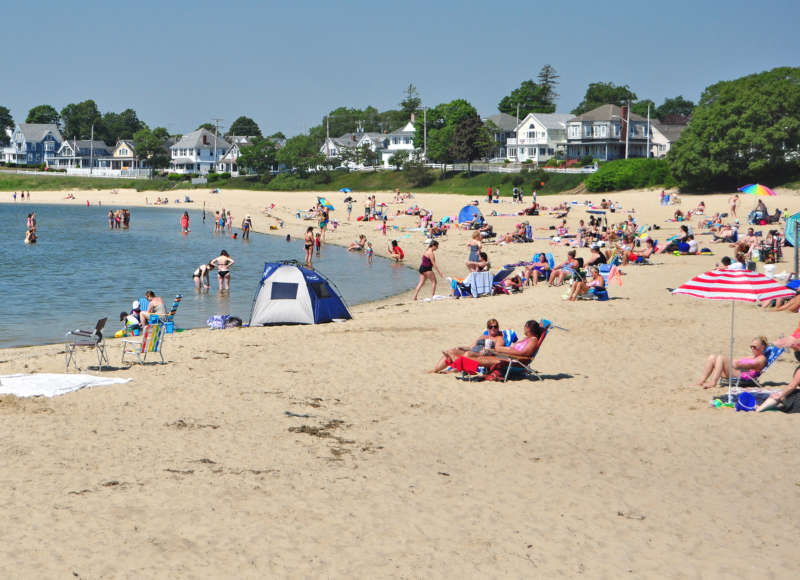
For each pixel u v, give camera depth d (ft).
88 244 184.34
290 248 177.27
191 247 178.81
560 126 433.48
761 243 115.14
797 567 24.17
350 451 35.88
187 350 60.39
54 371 52.85
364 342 62.95
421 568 24.04
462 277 120.67
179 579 22.95
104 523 26.71
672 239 125.18
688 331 63.98
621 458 34.99
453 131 388.78
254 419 41.11
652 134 417.49
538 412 42.98
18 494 29.17
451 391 47.80
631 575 23.71
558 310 74.64
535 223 197.26
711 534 26.68
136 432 38.11
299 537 26.08
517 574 23.72
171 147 598.75
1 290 107.86
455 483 31.68
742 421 39.81
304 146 447.01
